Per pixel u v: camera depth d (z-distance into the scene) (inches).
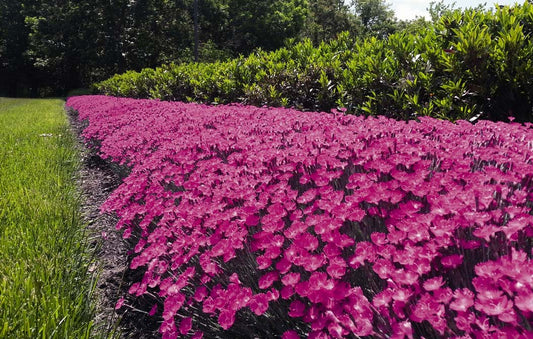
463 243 61.0
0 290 86.4
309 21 2208.4
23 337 71.2
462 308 46.9
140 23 1649.9
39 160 228.2
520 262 49.8
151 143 199.9
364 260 65.1
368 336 57.7
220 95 355.9
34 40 1625.2
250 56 358.0
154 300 102.9
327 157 103.6
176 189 147.8
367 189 83.3
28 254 107.4
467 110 155.0
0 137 331.9
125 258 129.9
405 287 56.9
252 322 76.9
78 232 135.2
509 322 44.8
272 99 272.7
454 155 94.7
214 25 1838.1
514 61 143.6
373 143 114.1
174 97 469.4
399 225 66.7
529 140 104.2
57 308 78.2
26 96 2082.9
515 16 162.2
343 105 209.3
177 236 105.5
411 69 182.5
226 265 87.8
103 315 98.5
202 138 167.2
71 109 735.7
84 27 1637.6
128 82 710.5
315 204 85.6
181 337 83.7
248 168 122.3
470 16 182.1
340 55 259.9
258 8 1822.1
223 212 98.3
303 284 61.1
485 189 69.6
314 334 57.1
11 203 146.6
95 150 287.3
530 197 76.0
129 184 143.5
